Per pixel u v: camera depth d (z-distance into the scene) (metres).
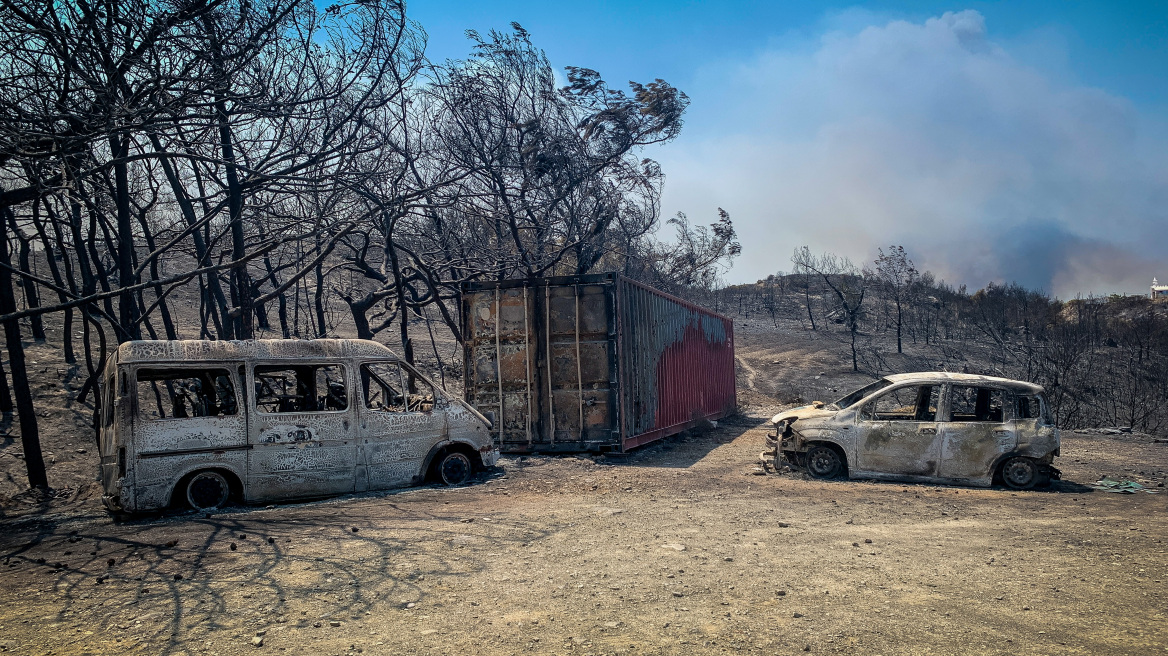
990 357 56.59
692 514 8.08
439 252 19.05
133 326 13.27
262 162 12.56
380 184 14.05
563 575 5.54
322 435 9.18
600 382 13.05
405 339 16.47
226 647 4.11
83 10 9.26
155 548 6.56
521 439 13.24
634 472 11.57
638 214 24.53
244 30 10.97
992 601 4.89
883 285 75.38
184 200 14.84
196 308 31.62
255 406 8.82
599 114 21.30
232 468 8.56
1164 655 3.95
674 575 5.52
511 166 18.27
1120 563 5.93
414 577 5.48
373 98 13.05
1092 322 70.19
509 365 13.39
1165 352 53.34
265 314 26.56
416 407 10.27
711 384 21.05
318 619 4.57
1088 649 4.04
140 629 4.43
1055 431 9.97
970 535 7.03
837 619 4.53
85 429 14.13
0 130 8.19
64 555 6.48
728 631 4.32
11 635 4.36
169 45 9.97
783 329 73.94
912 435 10.45
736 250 28.89
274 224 15.70
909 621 4.49
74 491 10.57
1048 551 6.36
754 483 10.48
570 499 9.11
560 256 21.34
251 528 7.31
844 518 7.88
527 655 3.97
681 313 17.73
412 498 9.12
